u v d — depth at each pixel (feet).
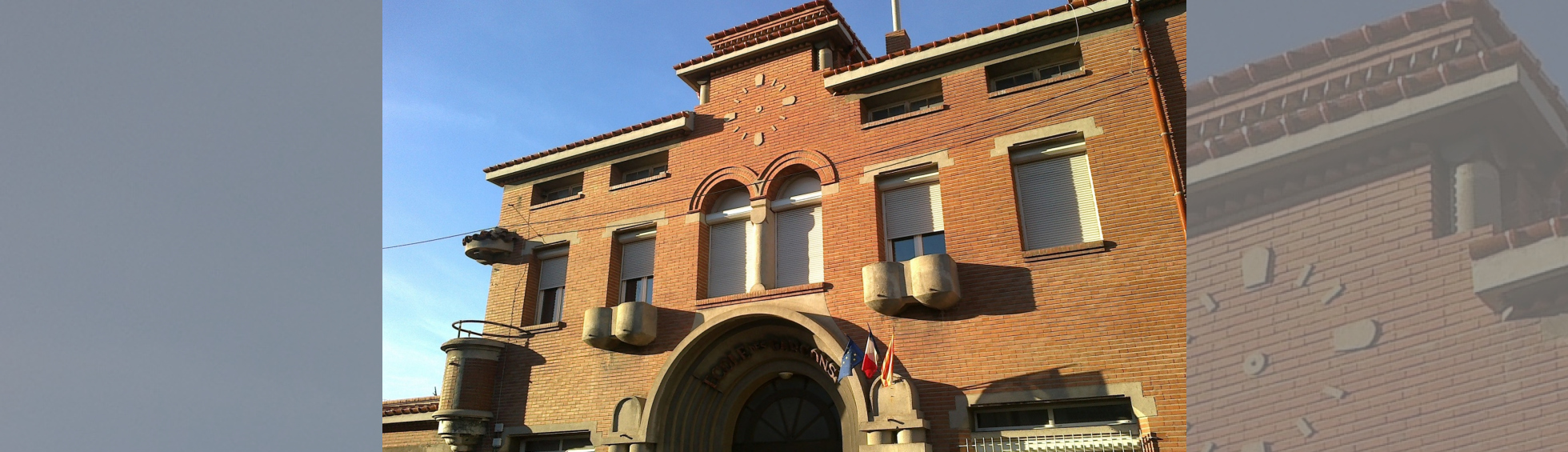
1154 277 38.27
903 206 46.75
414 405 58.34
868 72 48.96
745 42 55.42
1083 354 38.34
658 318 50.08
